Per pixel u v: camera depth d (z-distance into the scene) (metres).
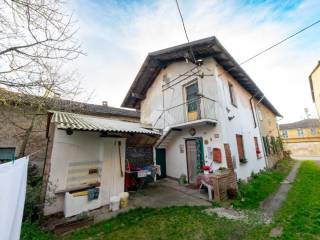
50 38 3.54
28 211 3.90
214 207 5.28
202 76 8.28
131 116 14.80
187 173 8.70
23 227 3.30
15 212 1.78
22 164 2.02
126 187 7.07
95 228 4.04
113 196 5.39
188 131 8.92
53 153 4.86
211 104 7.90
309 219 4.13
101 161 5.71
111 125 6.18
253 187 7.29
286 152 20.72
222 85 8.30
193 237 3.58
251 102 12.12
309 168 12.46
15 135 8.34
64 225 3.92
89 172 5.48
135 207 5.38
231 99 9.19
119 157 6.22
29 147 8.84
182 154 9.15
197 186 7.52
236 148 8.23
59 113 5.98
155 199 6.15
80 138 5.46
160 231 3.87
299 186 7.44
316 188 6.84
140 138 8.34
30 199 3.96
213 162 7.49
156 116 11.05
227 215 4.64
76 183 5.16
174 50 8.38
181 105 9.30
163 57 9.59
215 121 7.45
